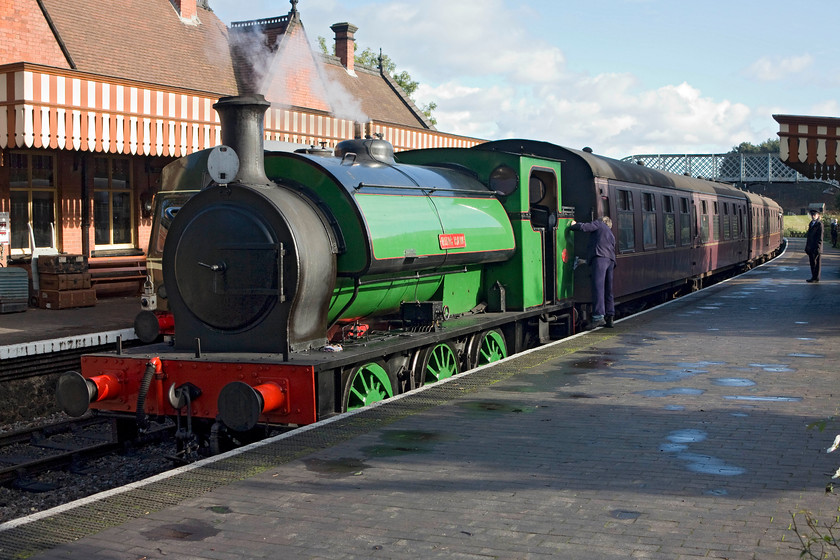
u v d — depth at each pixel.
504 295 10.56
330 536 4.29
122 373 7.23
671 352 10.27
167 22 20.19
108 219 16.52
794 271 26.88
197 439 7.48
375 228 7.74
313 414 6.71
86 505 4.79
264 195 7.17
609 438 6.20
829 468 5.39
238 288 7.23
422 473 5.35
